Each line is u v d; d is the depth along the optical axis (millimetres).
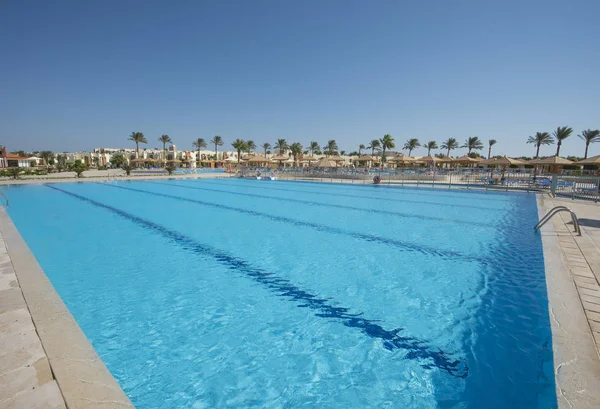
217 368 3289
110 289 5188
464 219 10992
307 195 18266
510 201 15328
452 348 3588
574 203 13039
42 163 69438
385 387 3012
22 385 2420
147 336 3859
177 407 2787
